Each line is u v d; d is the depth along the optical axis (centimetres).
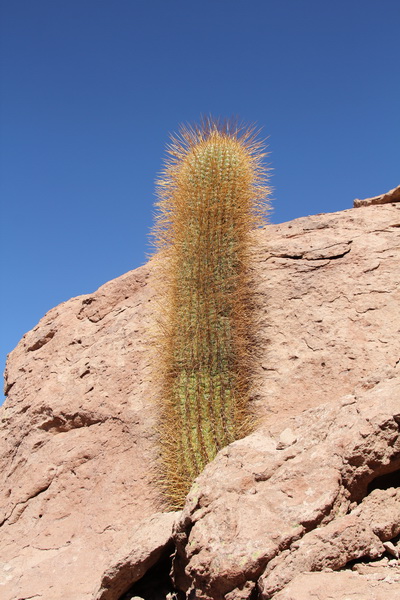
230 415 567
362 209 830
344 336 649
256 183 701
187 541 426
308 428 455
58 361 844
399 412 419
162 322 662
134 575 453
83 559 576
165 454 590
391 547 376
